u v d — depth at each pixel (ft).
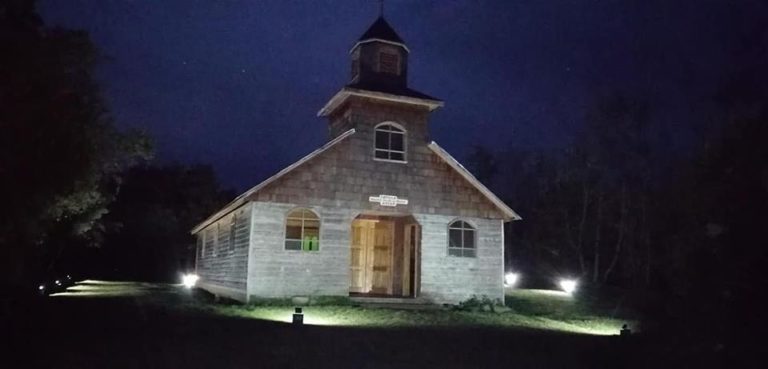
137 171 178.19
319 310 65.51
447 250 77.20
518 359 42.86
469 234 78.89
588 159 138.82
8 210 37.01
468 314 69.87
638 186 135.74
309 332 49.52
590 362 42.63
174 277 166.09
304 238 71.72
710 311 29.76
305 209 71.61
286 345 42.60
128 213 164.35
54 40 37.42
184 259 171.01
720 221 28.02
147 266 164.14
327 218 72.28
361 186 74.28
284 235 70.38
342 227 72.69
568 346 49.93
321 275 71.20
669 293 36.11
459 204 78.79
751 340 28.22
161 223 166.71
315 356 39.40
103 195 80.64
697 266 29.32
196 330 47.16
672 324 35.35
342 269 72.08
